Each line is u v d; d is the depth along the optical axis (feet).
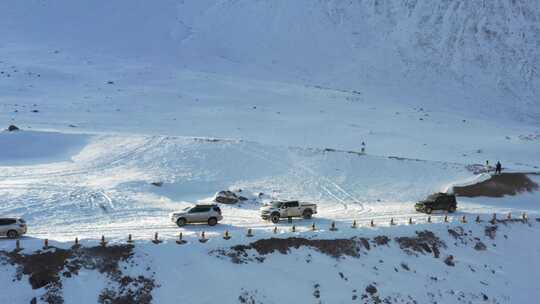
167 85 382.83
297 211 128.06
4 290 84.74
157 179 172.04
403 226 120.47
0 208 131.03
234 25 631.15
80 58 456.04
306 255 104.53
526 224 136.67
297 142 254.68
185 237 102.73
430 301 102.58
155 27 614.75
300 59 556.10
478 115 419.74
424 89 497.05
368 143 265.13
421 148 260.21
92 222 123.85
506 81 524.52
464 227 126.62
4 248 90.89
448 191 172.04
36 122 262.06
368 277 103.55
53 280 87.71
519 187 176.96
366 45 597.11
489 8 621.72
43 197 143.74
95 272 90.89
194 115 306.14
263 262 100.42
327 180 183.11
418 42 592.60
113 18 631.56
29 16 609.01
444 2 639.76
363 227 118.21
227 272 95.81
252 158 200.34
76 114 288.92
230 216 134.31
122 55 500.33
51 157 205.77
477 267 115.03
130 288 89.35
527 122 426.51
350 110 354.13
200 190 168.76
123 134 235.40
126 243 96.78
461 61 557.74
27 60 426.10
